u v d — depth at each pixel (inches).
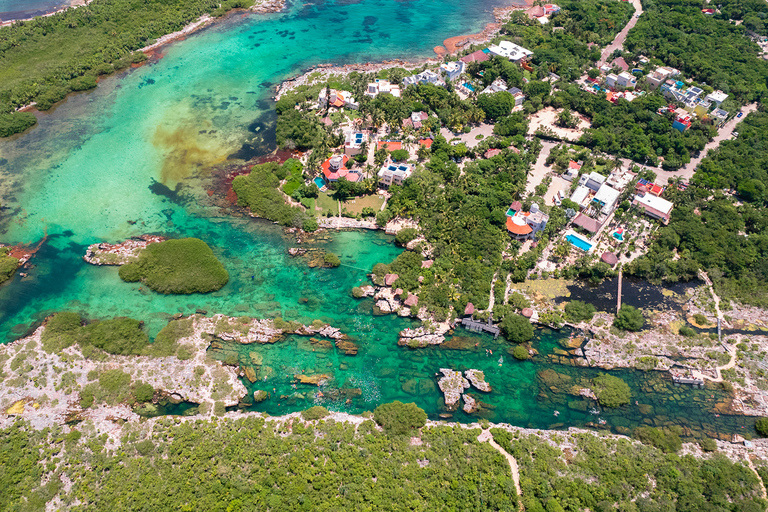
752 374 4943.4
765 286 5757.9
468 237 6151.6
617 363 5083.7
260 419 4473.4
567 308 5497.1
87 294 5693.9
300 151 7795.3
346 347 5241.1
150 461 4128.9
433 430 4439.0
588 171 7234.3
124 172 7362.2
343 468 4084.6
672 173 7352.4
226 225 6609.3
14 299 5625.0
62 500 3855.8
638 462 4200.3
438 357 5196.9
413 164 7317.9
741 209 6648.6
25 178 7190.0
